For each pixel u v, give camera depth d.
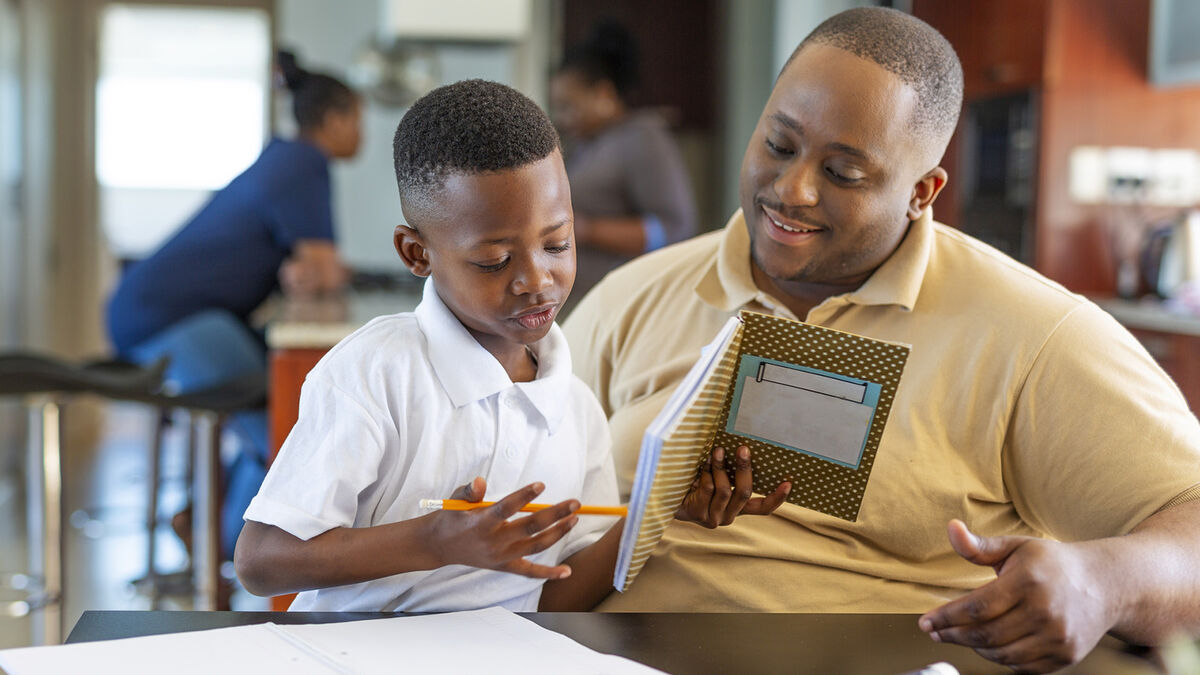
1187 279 3.21
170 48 6.61
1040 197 3.53
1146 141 3.54
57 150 5.84
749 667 0.84
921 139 1.09
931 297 1.17
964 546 0.83
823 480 0.96
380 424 0.96
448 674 0.78
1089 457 1.06
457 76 5.11
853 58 1.07
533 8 5.30
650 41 6.15
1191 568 0.90
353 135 3.23
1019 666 0.83
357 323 2.36
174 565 3.47
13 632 2.68
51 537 2.46
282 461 0.94
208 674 0.76
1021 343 1.10
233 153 6.86
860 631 0.94
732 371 0.94
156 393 2.38
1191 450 1.04
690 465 0.90
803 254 1.14
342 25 5.06
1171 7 3.38
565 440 1.08
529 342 0.99
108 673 0.76
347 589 1.02
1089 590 0.82
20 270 5.01
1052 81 3.49
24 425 4.93
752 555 1.16
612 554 1.10
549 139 0.96
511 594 1.04
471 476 1.01
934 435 1.13
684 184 3.44
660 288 1.34
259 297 3.11
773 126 1.11
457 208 0.93
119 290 3.05
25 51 5.08
